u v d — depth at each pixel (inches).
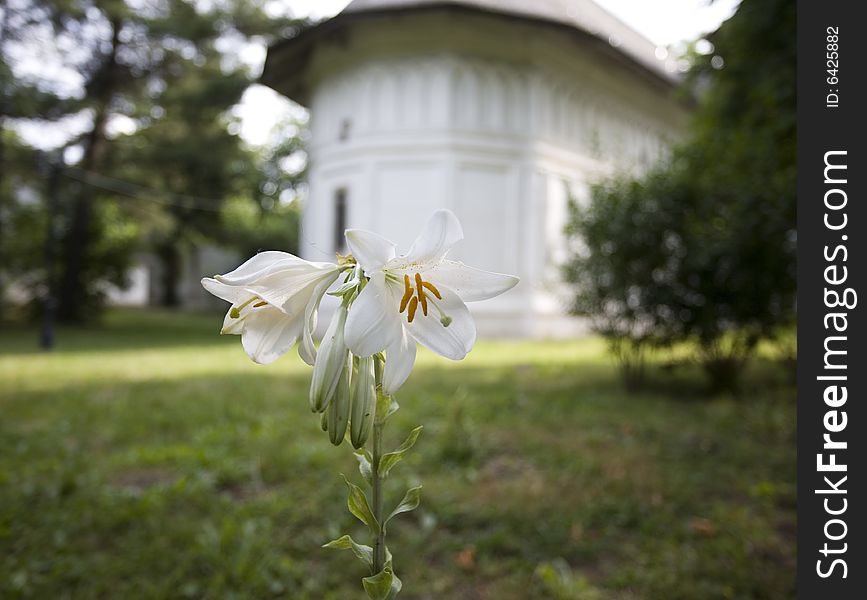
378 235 49.0
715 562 133.8
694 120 439.5
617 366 413.7
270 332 53.2
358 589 125.3
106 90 847.7
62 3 731.4
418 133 658.8
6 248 918.4
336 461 196.9
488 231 668.7
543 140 698.8
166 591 123.0
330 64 721.6
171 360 493.0
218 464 192.5
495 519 154.9
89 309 965.2
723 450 213.2
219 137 908.6
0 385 358.9
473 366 436.5
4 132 776.9
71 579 129.3
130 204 944.3
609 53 697.6
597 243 336.5
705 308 308.5
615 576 129.7
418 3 597.0
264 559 132.9
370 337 47.3
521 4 662.5
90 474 186.9
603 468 191.8
